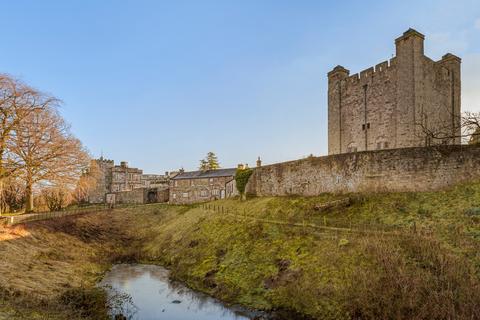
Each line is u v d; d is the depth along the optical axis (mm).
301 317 15477
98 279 24031
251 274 20484
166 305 19078
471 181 20562
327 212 24609
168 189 67188
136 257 31484
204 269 23656
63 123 35188
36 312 13148
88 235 36000
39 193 36406
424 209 20125
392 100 30938
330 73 38062
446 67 34062
